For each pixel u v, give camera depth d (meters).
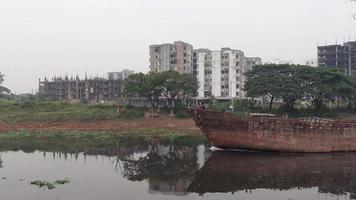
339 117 92.19
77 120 84.69
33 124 81.56
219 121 45.19
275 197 25.81
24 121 83.62
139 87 95.81
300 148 44.69
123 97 114.81
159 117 89.69
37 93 167.75
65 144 56.44
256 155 43.22
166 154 46.38
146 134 71.06
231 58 130.62
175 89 96.38
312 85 92.62
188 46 136.00
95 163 39.66
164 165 38.25
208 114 45.28
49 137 65.12
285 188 28.20
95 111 90.50
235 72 132.00
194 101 128.00
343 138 46.09
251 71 98.94
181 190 27.62
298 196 26.08
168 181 30.66
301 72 92.81
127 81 99.62
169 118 88.56
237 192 27.16
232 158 41.22
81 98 153.62
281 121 44.47
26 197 25.27
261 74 95.06
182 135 70.12
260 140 44.56
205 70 133.88
